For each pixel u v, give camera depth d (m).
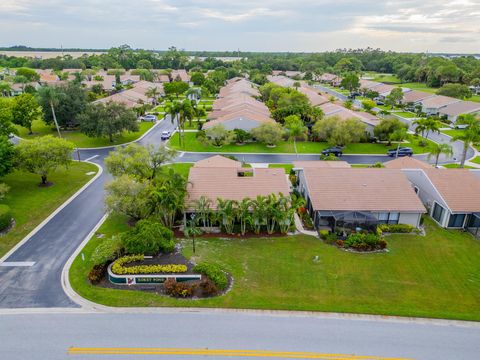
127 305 23.91
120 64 194.75
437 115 92.56
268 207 32.94
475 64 178.12
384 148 65.19
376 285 27.06
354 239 32.59
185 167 52.41
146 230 29.03
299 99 85.50
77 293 25.14
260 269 28.59
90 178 48.38
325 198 36.44
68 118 72.25
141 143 65.81
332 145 64.81
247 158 58.06
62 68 184.50
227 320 22.62
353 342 20.98
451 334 21.91
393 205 36.00
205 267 27.22
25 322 22.20
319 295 25.59
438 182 39.19
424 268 29.62
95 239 32.72
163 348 20.17
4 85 108.00
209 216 34.53
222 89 127.19
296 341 20.94
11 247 31.06
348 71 190.50
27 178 47.03
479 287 27.23
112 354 19.73
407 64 195.00
